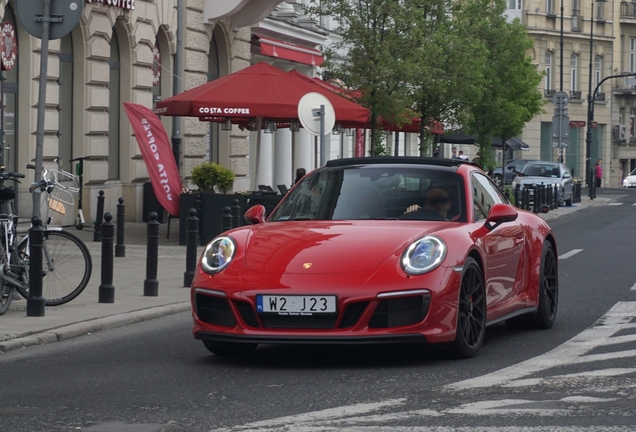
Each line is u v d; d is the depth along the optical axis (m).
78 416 6.60
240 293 8.18
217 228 20.94
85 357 9.12
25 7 12.22
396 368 8.23
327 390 7.35
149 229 13.25
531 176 44.69
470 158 67.00
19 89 21.70
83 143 24.27
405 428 6.11
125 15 25.83
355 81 28.42
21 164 21.69
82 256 11.92
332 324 8.05
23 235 11.98
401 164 9.80
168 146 21.39
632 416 6.37
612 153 83.38
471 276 8.66
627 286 14.34
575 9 78.81
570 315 11.48
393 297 8.04
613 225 31.05
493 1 41.69
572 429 6.03
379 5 28.41
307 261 8.26
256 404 6.91
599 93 81.50
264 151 36.28
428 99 31.75
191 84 29.59
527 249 10.11
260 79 21.48
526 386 7.37
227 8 30.05
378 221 9.04
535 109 42.69
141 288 14.00
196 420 6.44
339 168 9.92
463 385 7.43
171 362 8.77
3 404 7.02
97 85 24.75
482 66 32.56
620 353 8.79
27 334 10.03
